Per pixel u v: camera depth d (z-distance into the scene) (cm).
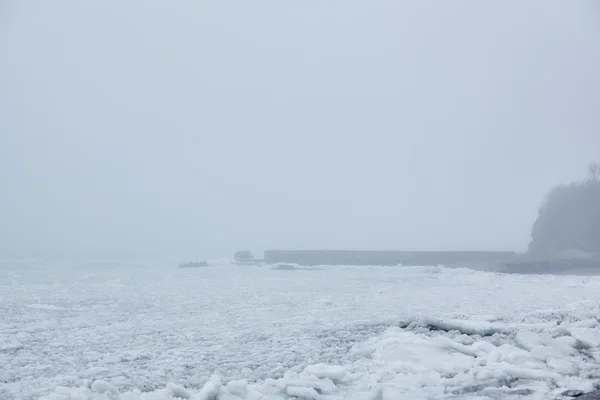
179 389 787
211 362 1066
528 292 2500
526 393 780
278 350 1162
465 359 980
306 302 2281
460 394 783
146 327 1617
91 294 2794
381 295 2553
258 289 3044
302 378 855
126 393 756
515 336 1133
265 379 909
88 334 1492
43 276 4466
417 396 764
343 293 2708
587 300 1959
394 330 1283
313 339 1280
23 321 1789
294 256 6188
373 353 1059
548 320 1392
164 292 2905
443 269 4631
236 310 2034
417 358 991
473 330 1228
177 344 1302
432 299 2297
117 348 1264
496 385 820
